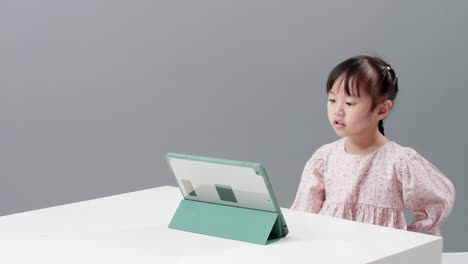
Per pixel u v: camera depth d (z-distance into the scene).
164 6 3.36
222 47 3.42
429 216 2.21
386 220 2.25
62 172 3.38
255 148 3.49
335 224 1.87
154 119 3.42
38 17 3.28
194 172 1.80
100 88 3.36
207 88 3.44
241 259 1.59
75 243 1.72
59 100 3.34
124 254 1.64
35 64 3.30
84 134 3.38
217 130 3.47
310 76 3.46
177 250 1.66
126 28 3.34
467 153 3.51
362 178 2.28
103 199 2.16
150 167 3.45
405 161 2.24
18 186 3.35
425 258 1.71
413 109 3.47
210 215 1.81
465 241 3.54
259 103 3.47
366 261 1.57
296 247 1.67
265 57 3.44
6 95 3.29
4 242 1.73
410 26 3.42
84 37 3.32
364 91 2.17
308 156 3.52
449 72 3.47
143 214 1.98
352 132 2.21
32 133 3.34
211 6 3.38
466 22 3.44
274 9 3.41
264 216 1.74
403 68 3.44
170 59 3.39
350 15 3.41
